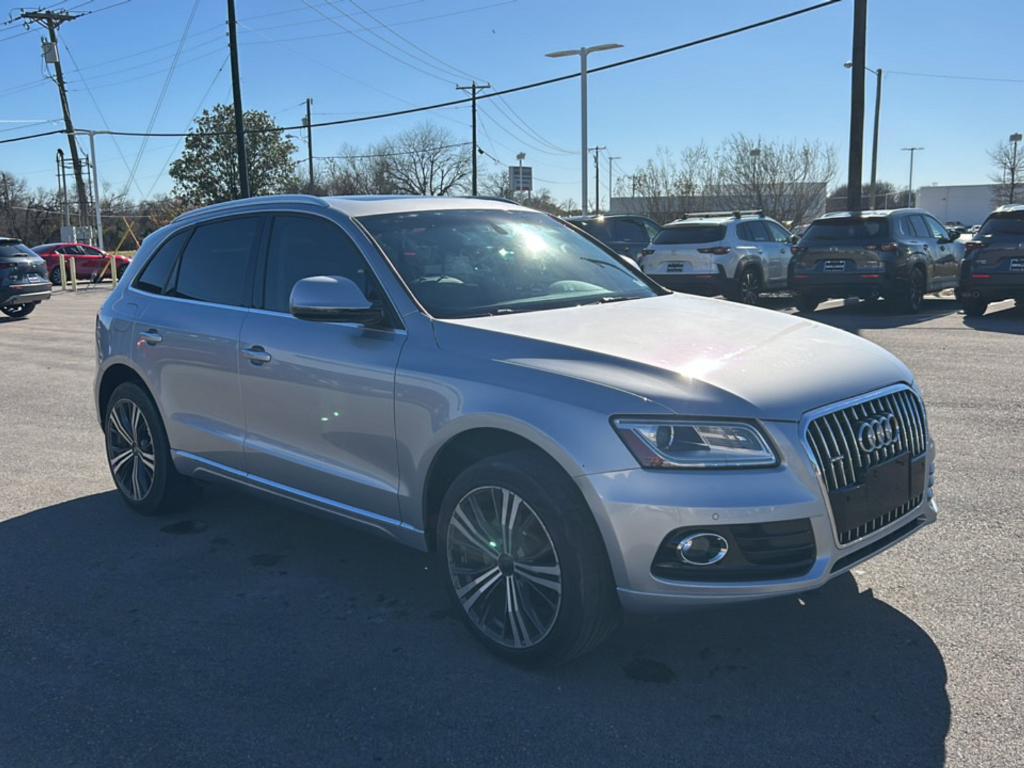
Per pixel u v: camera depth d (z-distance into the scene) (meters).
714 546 3.05
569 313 3.97
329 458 4.14
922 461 3.63
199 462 4.91
